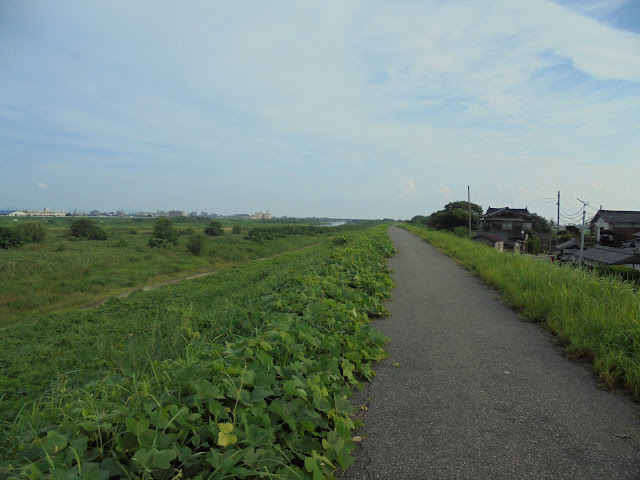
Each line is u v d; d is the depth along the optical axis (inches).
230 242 1630.2
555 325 203.2
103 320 470.6
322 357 141.7
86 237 1742.1
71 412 98.0
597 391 137.3
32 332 430.9
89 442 85.9
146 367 170.1
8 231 1343.5
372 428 115.7
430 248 797.9
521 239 1630.2
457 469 96.0
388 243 784.9
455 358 170.4
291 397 110.3
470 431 113.0
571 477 92.4
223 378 105.0
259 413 96.0
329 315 191.8
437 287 342.6
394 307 268.7
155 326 299.1
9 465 77.5
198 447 84.7
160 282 924.6
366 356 161.9
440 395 135.9
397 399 133.6
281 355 141.4
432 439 109.3
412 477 93.5
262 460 82.1
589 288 239.9
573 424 115.7
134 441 82.7
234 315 229.1
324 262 438.3
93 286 817.5
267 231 2053.4
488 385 143.1
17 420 118.7
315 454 86.9
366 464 99.0
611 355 151.4
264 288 364.5
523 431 112.4
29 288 773.9
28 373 255.4
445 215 1883.6
